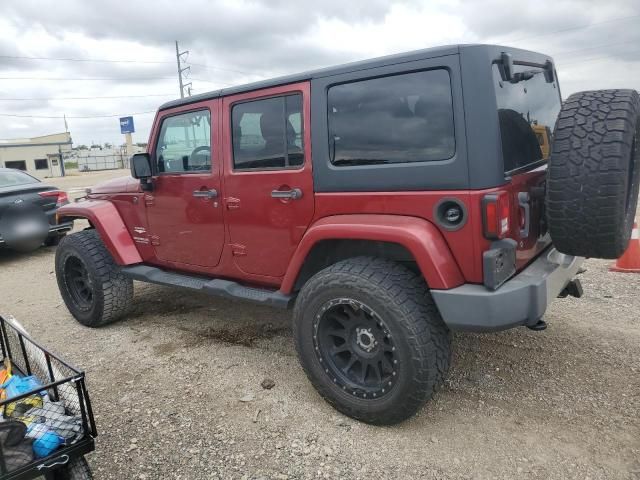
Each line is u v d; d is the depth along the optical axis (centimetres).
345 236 281
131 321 486
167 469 268
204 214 380
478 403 312
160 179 409
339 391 294
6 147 5966
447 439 279
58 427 225
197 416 315
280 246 337
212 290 375
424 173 262
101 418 318
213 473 263
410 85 267
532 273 273
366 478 253
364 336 284
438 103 258
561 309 449
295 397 330
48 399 249
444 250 260
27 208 782
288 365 376
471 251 255
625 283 511
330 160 300
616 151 239
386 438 282
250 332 441
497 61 263
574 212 248
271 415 311
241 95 341
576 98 266
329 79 294
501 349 378
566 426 284
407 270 280
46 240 909
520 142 285
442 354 268
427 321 264
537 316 256
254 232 349
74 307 481
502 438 277
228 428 300
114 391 352
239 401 329
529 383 331
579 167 245
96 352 419
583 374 338
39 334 470
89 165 7306
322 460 267
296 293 334
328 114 299
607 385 323
